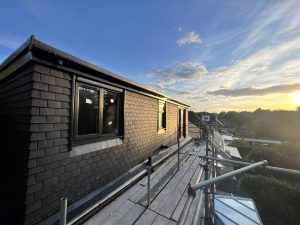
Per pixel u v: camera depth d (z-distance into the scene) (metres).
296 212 8.56
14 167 2.52
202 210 3.26
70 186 2.68
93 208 2.82
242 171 2.58
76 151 2.81
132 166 4.53
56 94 2.47
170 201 3.34
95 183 3.21
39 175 2.22
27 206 2.08
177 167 5.38
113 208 3.03
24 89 2.39
